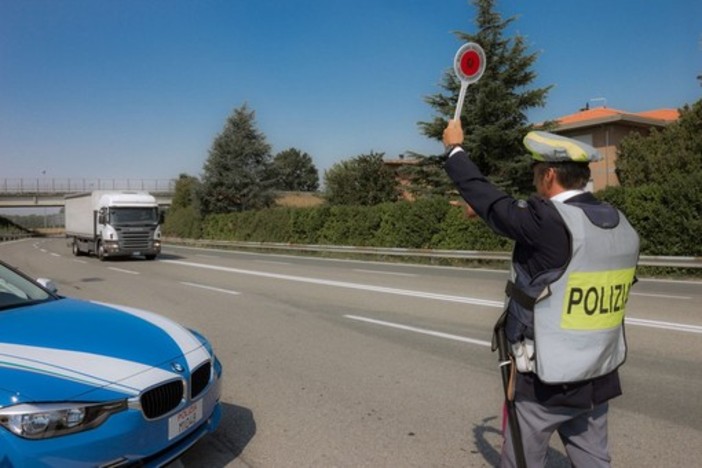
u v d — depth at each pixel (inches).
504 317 94.7
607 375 91.8
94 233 1008.2
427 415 189.0
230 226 1643.7
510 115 1113.4
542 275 86.7
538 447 93.7
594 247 85.2
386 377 233.5
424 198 990.4
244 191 1883.6
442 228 916.0
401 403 201.3
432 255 872.9
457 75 103.2
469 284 548.4
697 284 561.0
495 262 818.8
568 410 90.3
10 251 1421.0
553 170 93.1
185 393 137.6
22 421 110.0
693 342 287.9
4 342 131.8
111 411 120.2
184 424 136.8
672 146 986.7
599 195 724.7
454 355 268.4
